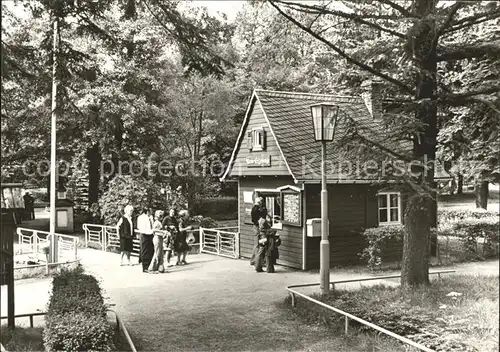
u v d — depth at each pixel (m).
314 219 15.64
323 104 10.56
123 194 23.03
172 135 26.97
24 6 9.62
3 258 8.72
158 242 15.38
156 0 9.45
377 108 10.33
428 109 9.59
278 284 13.52
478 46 9.91
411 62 9.42
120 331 9.20
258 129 17.72
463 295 8.38
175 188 25.83
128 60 21.48
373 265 15.51
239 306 11.04
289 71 25.30
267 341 8.61
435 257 15.20
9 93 9.78
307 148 16.81
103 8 9.80
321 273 10.95
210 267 16.48
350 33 11.18
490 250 13.72
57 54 9.94
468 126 10.34
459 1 8.19
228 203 32.47
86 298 7.66
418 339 7.47
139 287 13.18
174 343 8.56
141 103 22.80
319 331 9.09
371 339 8.21
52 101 10.84
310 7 9.74
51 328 6.47
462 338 6.88
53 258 16.70
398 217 17.67
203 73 10.42
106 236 23.27
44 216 33.72
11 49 9.59
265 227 15.60
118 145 24.91
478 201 13.76
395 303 8.74
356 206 16.81
